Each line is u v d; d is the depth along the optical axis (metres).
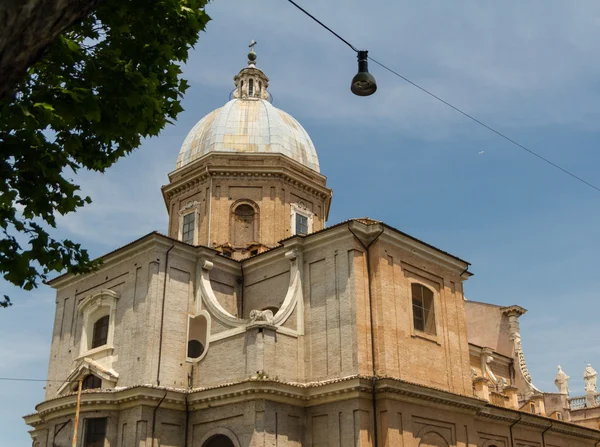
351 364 25.34
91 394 26.52
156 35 11.97
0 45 5.80
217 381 26.83
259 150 37.78
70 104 10.66
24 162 10.73
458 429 27.41
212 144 38.03
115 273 30.20
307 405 25.78
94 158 12.52
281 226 35.50
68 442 26.62
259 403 24.42
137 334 27.64
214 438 25.91
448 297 29.91
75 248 12.50
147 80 11.70
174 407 26.50
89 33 11.81
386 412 24.39
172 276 28.84
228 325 27.58
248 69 42.94
